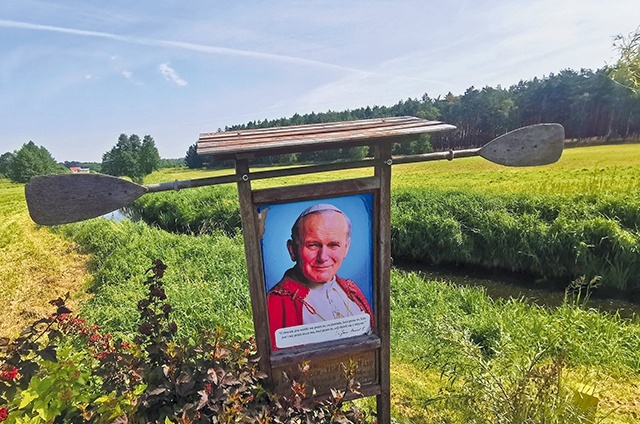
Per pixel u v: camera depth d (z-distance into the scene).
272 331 2.51
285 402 2.32
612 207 8.26
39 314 7.09
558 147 2.31
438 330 3.39
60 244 12.17
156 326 2.62
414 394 3.65
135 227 12.14
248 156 2.10
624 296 7.18
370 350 2.67
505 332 4.30
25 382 2.08
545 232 8.07
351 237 2.49
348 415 2.41
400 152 27.52
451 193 11.75
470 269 8.97
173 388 2.12
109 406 1.98
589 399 2.65
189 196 16.98
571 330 4.51
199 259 8.03
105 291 6.89
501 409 2.49
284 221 2.38
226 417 1.92
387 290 2.59
